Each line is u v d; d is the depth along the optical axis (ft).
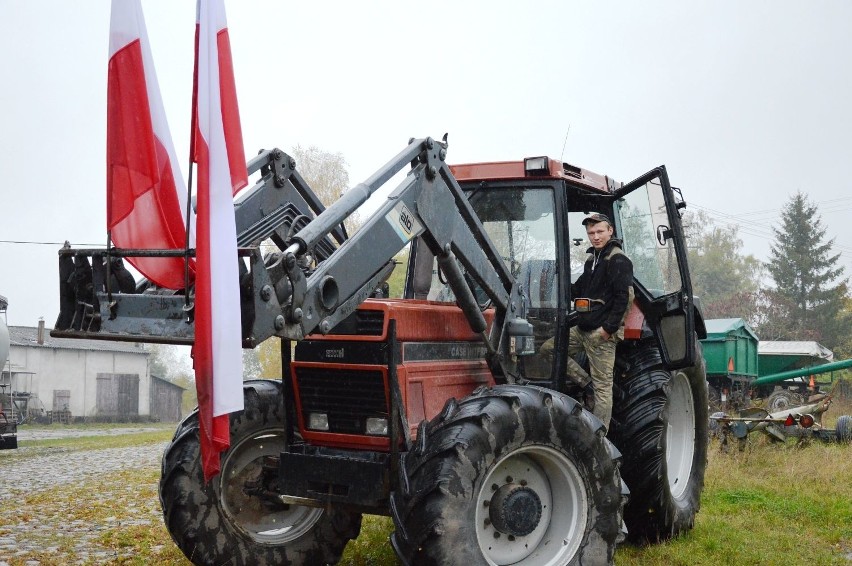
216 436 10.72
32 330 167.12
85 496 30.78
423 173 14.25
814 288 172.86
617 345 20.67
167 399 188.24
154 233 12.12
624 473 19.35
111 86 11.98
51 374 155.22
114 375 167.02
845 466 30.63
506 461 14.11
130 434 101.19
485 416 13.15
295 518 16.37
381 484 13.11
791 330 159.63
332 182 103.14
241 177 11.84
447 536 12.42
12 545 20.81
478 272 15.42
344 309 12.58
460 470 12.69
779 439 36.11
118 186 11.92
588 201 21.09
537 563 14.19
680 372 21.40
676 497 20.88
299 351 14.66
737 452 34.73
